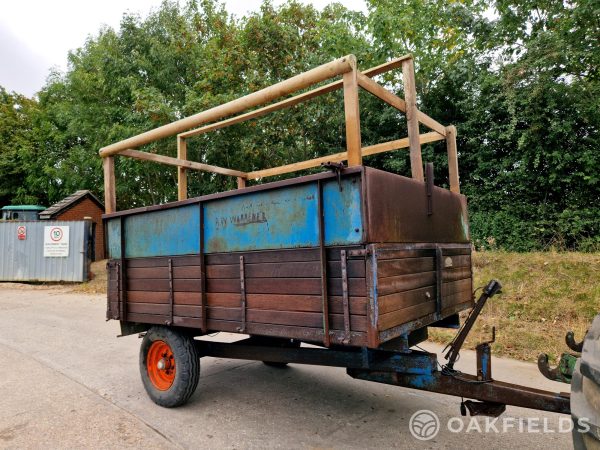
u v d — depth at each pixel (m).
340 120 12.02
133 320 4.21
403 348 2.75
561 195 9.82
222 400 4.11
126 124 15.02
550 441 3.17
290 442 3.21
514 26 9.88
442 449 3.07
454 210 3.66
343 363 3.14
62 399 4.16
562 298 6.52
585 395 1.94
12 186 26.55
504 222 10.02
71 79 18.27
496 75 10.19
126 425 3.54
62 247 13.90
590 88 9.01
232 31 13.69
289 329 2.87
